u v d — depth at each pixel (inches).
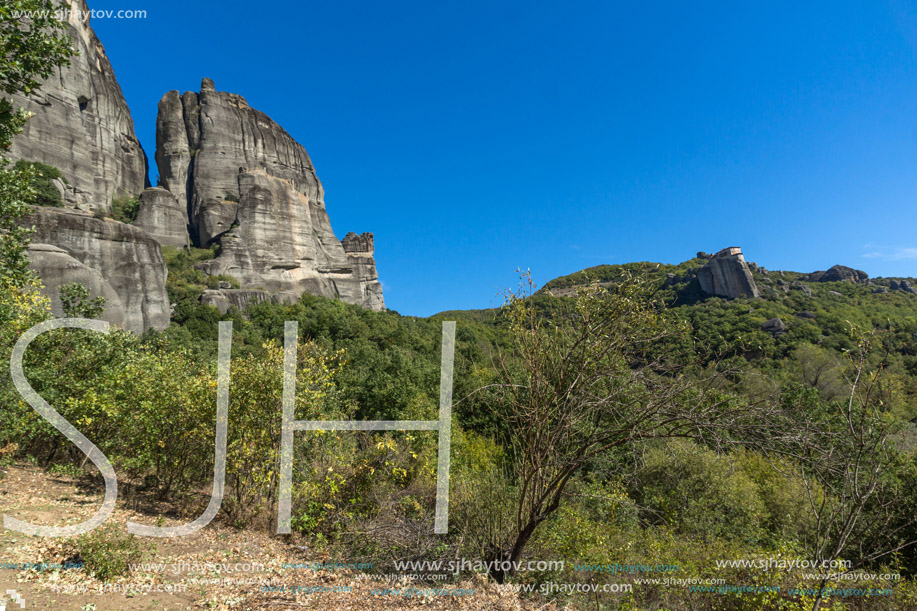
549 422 211.9
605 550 273.0
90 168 2432.3
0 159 256.5
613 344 186.4
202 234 2844.5
